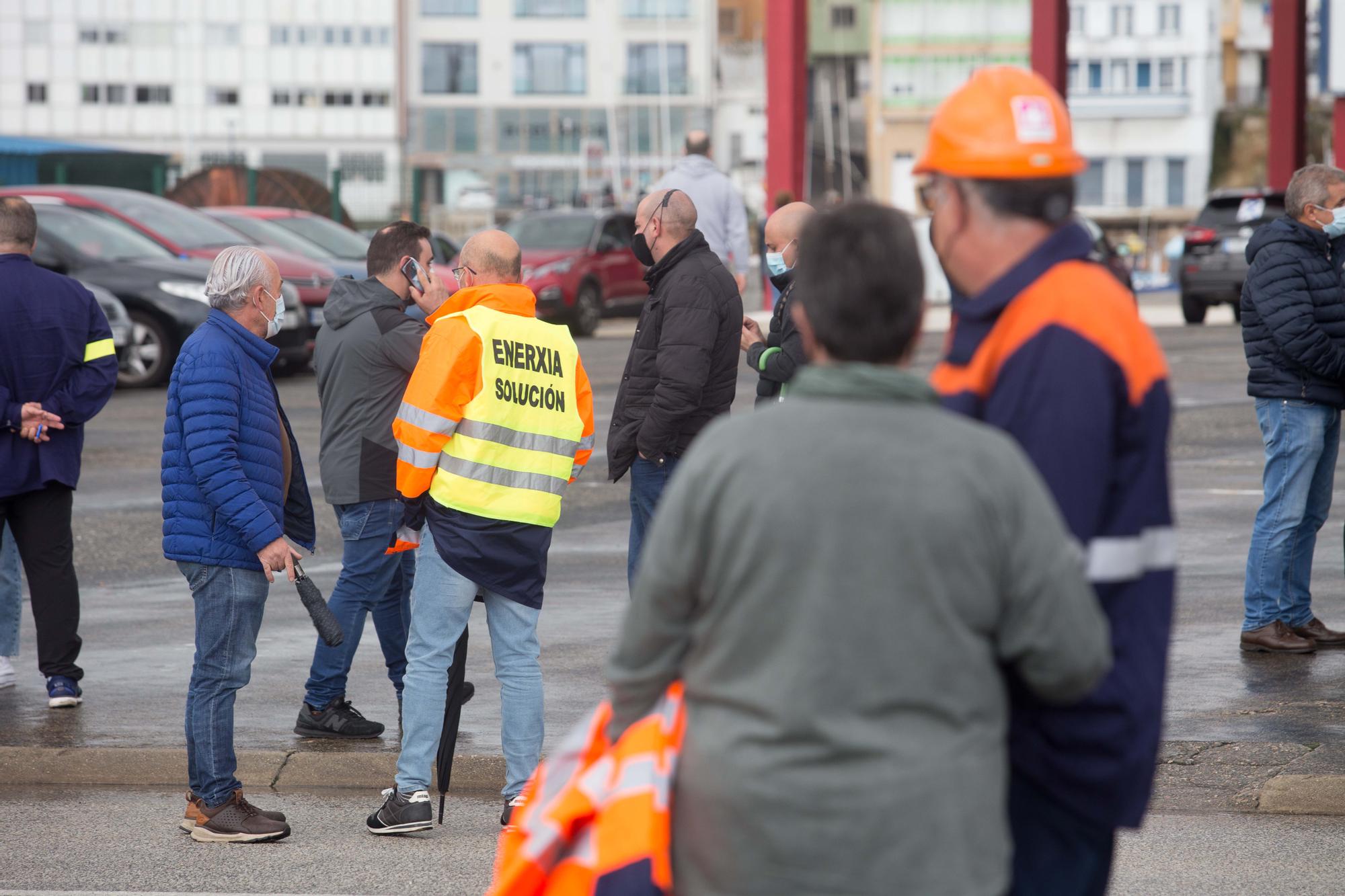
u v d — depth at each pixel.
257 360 11.36
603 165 173.88
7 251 14.59
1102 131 160.75
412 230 13.67
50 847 11.27
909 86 95.50
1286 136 70.75
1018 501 5.12
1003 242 5.90
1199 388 37.34
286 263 41.47
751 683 5.15
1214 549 20.78
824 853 5.01
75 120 175.50
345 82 175.38
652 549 5.34
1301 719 13.42
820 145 127.06
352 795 12.73
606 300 57.47
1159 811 11.72
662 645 5.40
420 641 11.47
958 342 5.97
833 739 5.01
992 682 5.18
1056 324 5.69
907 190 114.19
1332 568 19.67
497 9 175.62
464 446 11.16
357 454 13.45
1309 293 14.67
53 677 14.48
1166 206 160.12
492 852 11.16
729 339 14.05
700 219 30.05
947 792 5.02
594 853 5.58
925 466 5.07
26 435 14.19
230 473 10.99
